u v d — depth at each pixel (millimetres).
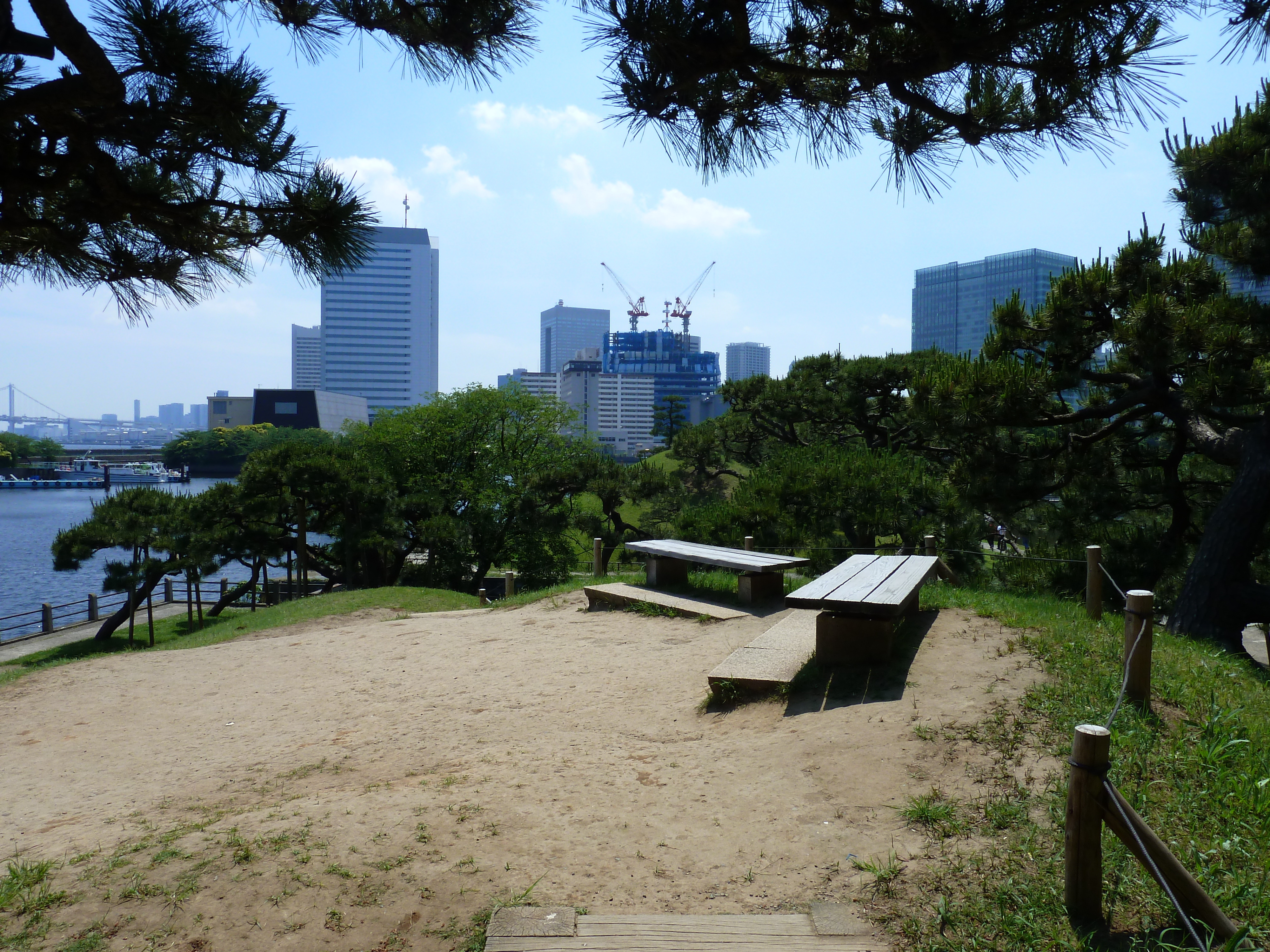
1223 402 11273
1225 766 4035
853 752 4523
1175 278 12336
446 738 5770
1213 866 3152
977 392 12094
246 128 3148
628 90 3215
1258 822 3490
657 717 5781
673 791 4363
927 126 3496
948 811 3744
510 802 4293
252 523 27125
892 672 5691
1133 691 4766
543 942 2971
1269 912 2877
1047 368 12820
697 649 7551
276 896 3369
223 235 3586
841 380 28672
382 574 31172
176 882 3516
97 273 3809
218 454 162750
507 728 5855
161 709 7582
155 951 3043
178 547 25391
